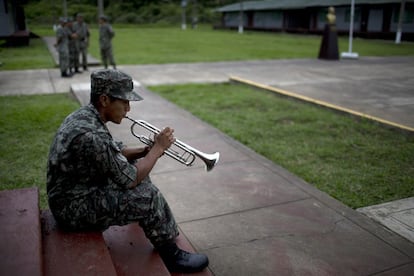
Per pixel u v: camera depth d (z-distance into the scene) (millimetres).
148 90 9406
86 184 2238
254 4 48125
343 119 7031
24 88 9891
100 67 14172
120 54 18188
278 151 5355
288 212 3650
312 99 8273
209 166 2738
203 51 20344
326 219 3537
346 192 4145
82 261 2051
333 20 16562
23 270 1785
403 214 3670
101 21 12516
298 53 19688
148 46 23062
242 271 2818
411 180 4438
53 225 2391
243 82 10586
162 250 2586
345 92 9500
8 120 6586
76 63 12367
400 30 27906
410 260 2971
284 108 7875
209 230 3338
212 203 3809
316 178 4473
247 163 4844
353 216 3604
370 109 7703
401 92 9523
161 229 2463
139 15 63094
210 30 47031
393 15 30969
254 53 19484
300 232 3322
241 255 2998
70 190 2225
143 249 2662
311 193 4043
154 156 2332
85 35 12836
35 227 2109
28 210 2287
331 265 2895
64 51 11406
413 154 5297
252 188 4141
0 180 4301
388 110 7633
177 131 6125
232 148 5395
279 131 6293
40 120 6621
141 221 2393
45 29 43906
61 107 7496
